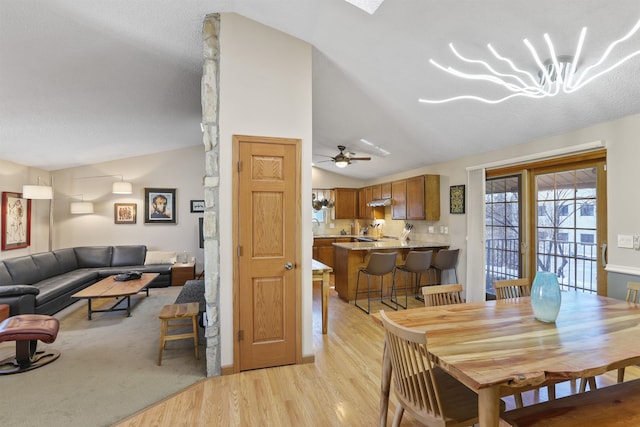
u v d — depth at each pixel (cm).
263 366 275
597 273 319
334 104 416
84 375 264
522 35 218
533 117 319
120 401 227
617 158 284
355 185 839
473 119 357
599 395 159
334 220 844
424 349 142
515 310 211
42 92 329
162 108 443
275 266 278
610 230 290
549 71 238
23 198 531
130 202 659
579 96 270
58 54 276
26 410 216
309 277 288
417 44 256
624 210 280
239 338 269
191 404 224
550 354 144
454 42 242
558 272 360
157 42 291
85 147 527
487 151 428
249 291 272
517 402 206
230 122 268
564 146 331
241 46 271
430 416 146
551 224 369
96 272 547
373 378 260
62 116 393
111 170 649
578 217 338
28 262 452
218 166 266
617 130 284
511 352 146
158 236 672
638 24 186
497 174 429
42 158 528
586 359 139
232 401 227
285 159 281
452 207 495
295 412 215
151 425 201
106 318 415
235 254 268
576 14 192
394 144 501
